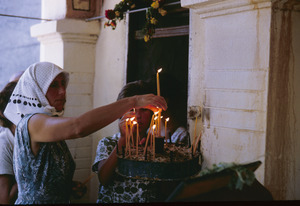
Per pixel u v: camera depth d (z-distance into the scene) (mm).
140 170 1382
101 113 1427
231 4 1849
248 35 1825
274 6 1736
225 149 1947
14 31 5016
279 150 1829
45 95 1644
